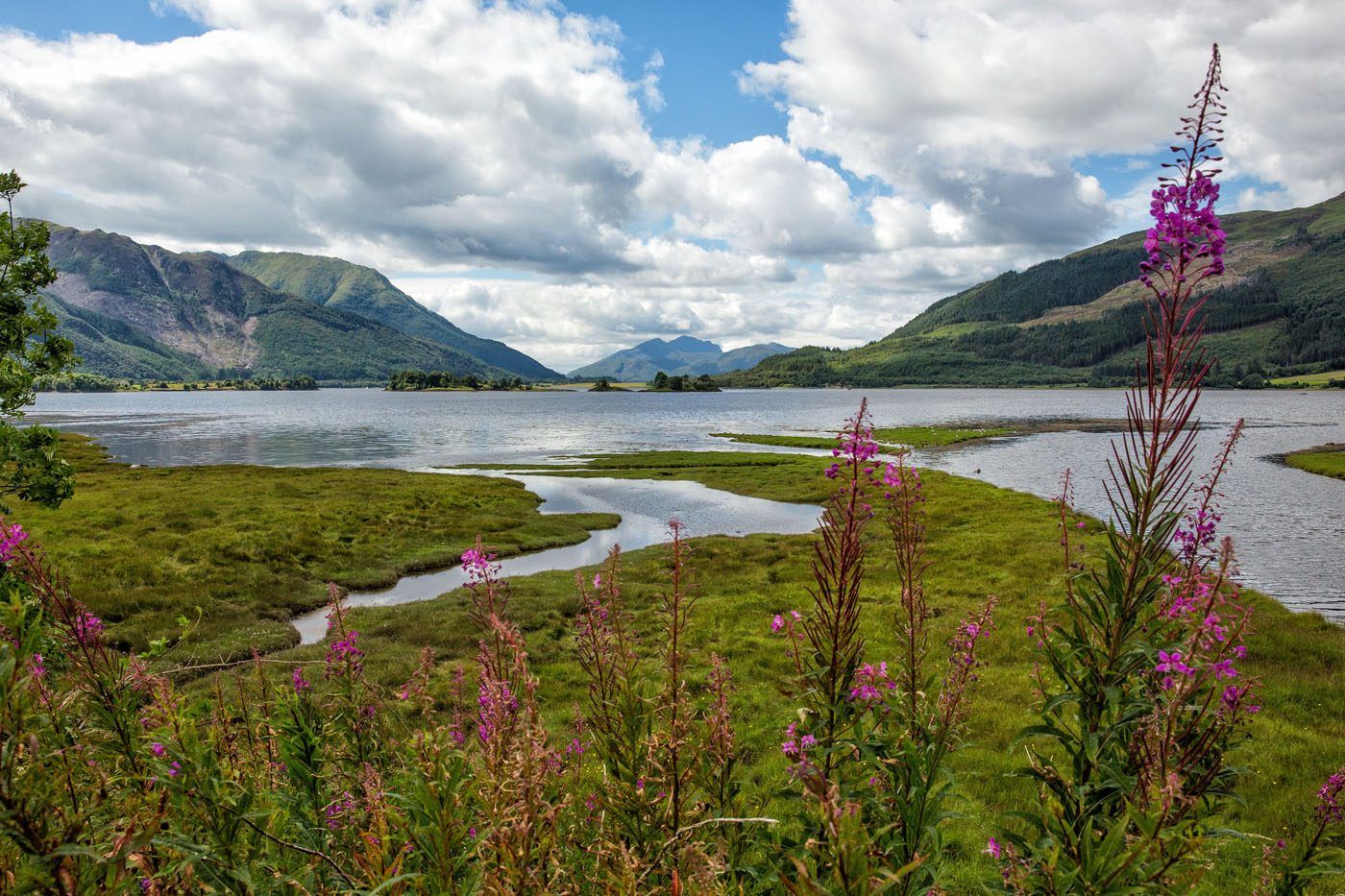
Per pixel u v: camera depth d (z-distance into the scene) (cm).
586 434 12469
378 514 4575
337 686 582
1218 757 432
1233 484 5772
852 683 470
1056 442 9650
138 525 3894
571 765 529
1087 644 453
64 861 261
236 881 328
